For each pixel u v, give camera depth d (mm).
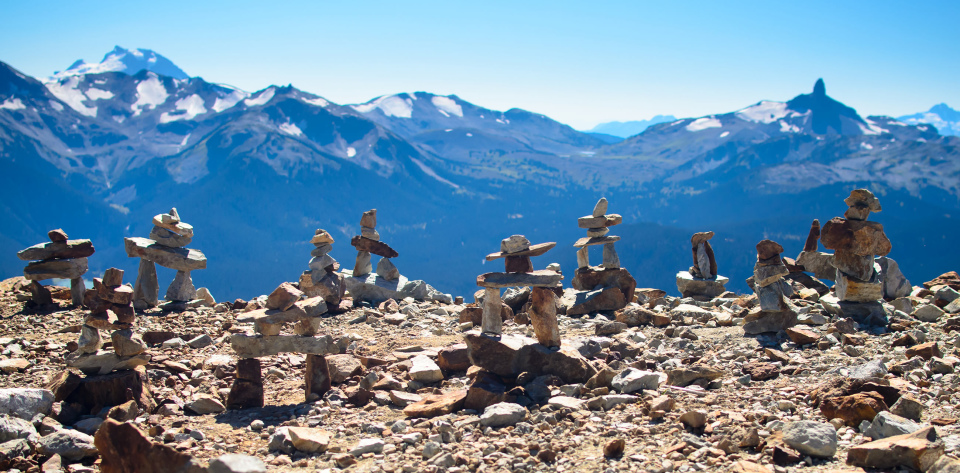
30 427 5918
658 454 5531
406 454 5664
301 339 6367
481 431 5863
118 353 6309
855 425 5715
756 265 7348
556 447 5625
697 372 6363
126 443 5383
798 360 6652
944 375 6215
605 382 6367
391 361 7000
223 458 5199
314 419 6082
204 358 7145
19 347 7258
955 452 5355
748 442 5543
